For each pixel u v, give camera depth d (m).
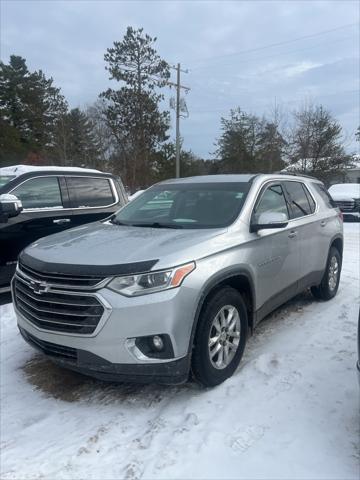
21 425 3.45
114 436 3.24
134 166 35.97
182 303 3.37
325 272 5.94
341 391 3.71
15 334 5.26
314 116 32.78
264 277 4.41
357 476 2.74
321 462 2.88
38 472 2.89
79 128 40.28
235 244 3.99
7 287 6.47
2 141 41.91
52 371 4.29
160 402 3.68
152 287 3.31
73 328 3.42
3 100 48.38
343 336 4.83
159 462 2.94
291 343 4.67
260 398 3.64
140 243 3.75
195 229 4.15
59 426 3.41
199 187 4.93
